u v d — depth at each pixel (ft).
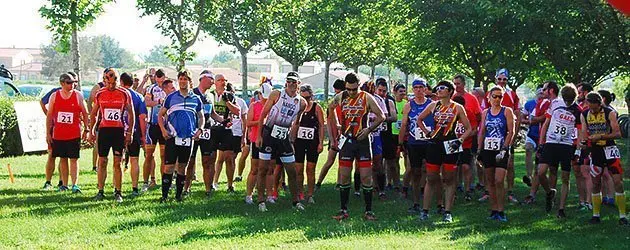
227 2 102.99
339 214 30.53
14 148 59.11
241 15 106.93
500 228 29.01
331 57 114.93
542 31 65.26
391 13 90.58
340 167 30.50
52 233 25.94
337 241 25.23
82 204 32.24
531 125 38.63
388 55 116.16
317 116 34.53
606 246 25.59
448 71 112.88
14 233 25.73
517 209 34.06
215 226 27.78
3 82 78.18
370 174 30.37
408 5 75.61
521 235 27.40
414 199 32.86
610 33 58.29
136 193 35.45
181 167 33.71
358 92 30.09
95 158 45.32
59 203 32.45
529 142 38.91
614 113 30.35
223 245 24.36
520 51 73.15
